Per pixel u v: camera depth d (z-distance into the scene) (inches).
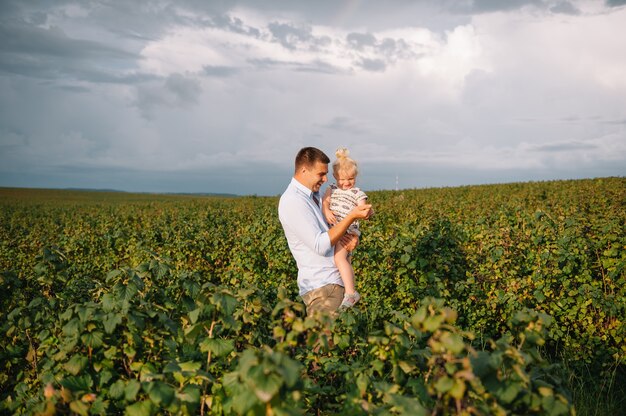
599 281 239.5
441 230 319.9
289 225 167.3
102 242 445.4
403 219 547.5
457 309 248.5
